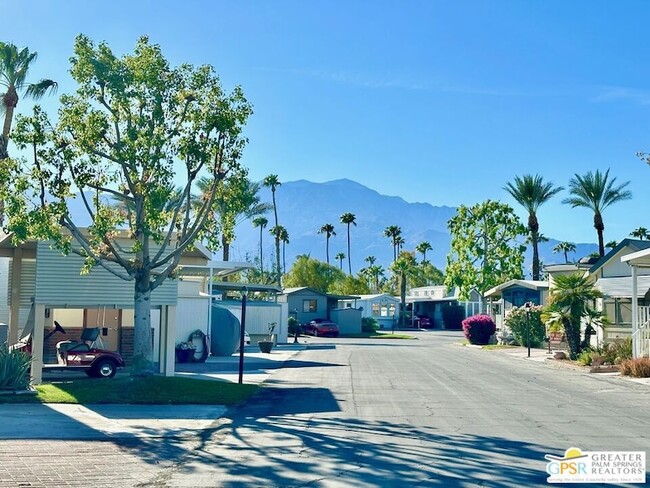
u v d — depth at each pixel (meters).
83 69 17.66
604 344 28.06
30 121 17.19
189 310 30.72
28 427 13.21
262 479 9.32
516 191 57.50
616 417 14.53
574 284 30.19
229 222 19.73
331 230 123.56
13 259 23.28
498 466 10.02
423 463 10.20
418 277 106.94
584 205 51.97
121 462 10.38
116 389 17.27
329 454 10.90
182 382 18.38
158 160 17.88
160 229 19.39
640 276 30.02
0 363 17.30
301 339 57.53
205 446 11.63
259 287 47.84
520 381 21.91
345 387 20.19
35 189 17.31
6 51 32.75
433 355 34.66
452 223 56.09
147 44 18.16
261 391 19.22
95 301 20.58
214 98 18.56
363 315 81.38
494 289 48.66
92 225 17.77
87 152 17.64
